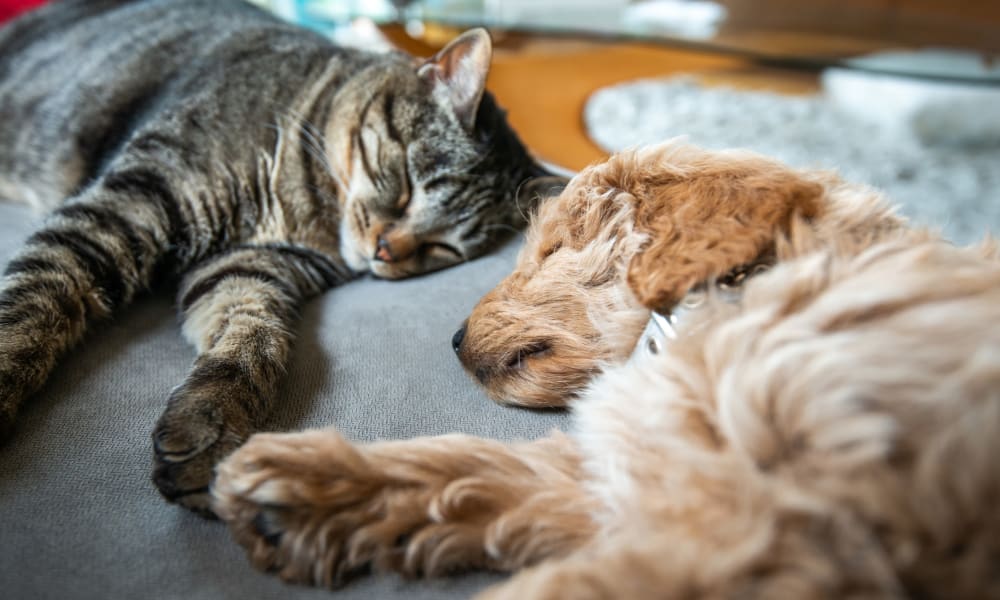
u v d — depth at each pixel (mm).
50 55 1741
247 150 1421
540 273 943
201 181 1348
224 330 1088
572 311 912
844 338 602
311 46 1698
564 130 3025
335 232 1546
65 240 1149
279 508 708
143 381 1014
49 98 1620
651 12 4320
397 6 3258
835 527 508
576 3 4637
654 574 522
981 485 493
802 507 520
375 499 729
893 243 721
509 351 936
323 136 1534
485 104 1689
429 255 1533
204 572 725
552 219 977
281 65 1581
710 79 4148
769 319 664
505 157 1680
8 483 799
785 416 590
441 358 1089
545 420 965
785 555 508
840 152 3100
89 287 1132
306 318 1252
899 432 528
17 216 1557
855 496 514
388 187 1522
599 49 4617
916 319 591
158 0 1903
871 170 2936
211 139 1395
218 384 922
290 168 1481
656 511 619
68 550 732
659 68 4297
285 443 745
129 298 1221
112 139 1532
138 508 799
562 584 543
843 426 547
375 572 726
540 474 788
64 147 1556
